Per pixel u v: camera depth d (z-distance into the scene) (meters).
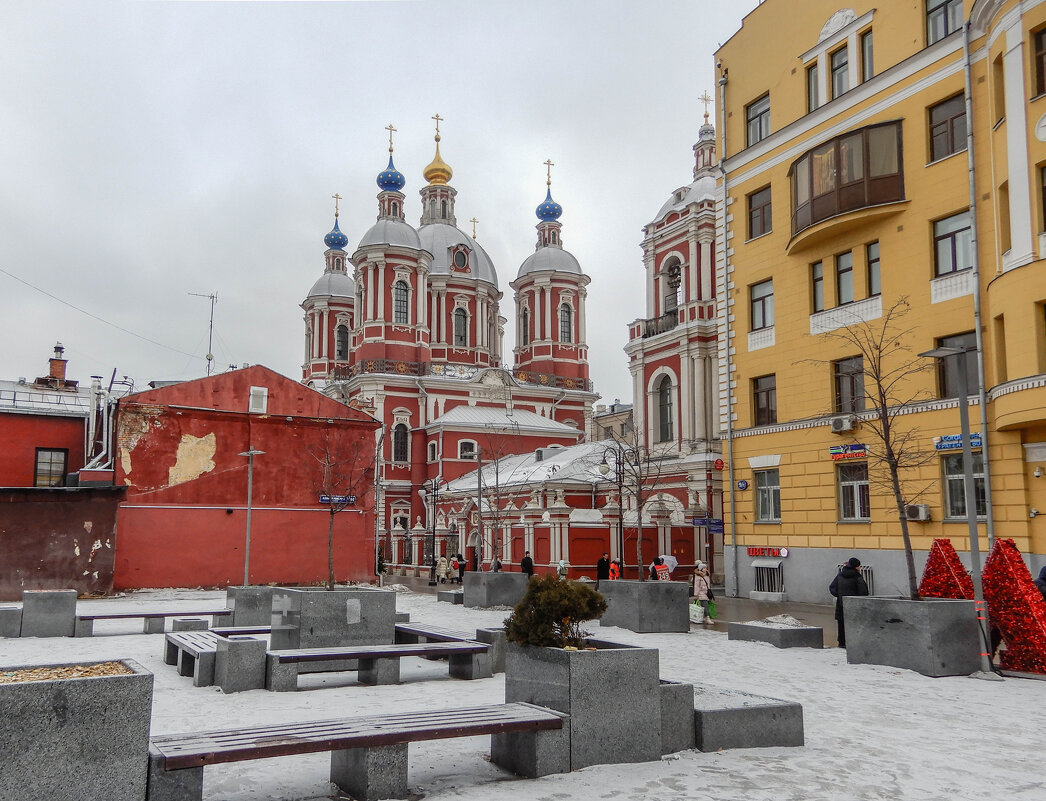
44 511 30.53
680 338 43.22
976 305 21.66
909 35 24.61
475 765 7.58
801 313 27.44
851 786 6.87
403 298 68.62
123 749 5.54
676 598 19.44
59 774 5.33
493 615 23.33
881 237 24.61
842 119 26.50
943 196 23.02
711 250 43.16
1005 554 13.44
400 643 14.99
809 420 26.66
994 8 20.52
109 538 31.27
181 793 5.87
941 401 22.56
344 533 38.12
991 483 21.03
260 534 36.41
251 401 37.00
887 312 24.27
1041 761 7.66
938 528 22.58
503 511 46.25
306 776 7.29
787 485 27.45
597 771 7.27
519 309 77.19
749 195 30.36
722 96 31.88
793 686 11.61
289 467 37.44
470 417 65.00
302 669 13.21
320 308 83.75
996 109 20.67
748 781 7.00
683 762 7.58
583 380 73.88
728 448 30.02
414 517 64.75
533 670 7.91
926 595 15.63
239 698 10.80
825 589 25.73
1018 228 19.45
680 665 13.64
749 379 29.53
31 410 38.66
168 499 34.94
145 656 15.00
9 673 5.80
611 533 41.47
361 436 39.25
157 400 35.28
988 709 10.06
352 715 9.66
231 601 20.31
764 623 17.09
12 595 29.78
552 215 80.06
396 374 66.25
